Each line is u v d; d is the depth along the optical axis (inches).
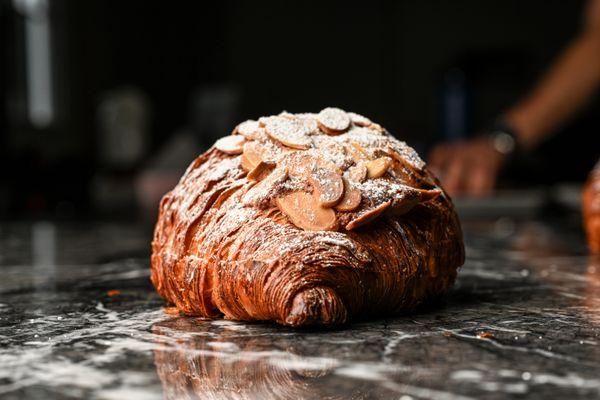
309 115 17.2
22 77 66.3
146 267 23.4
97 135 77.7
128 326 15.7
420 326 15.3
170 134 86.4
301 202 15.4
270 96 81.8
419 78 76.1
